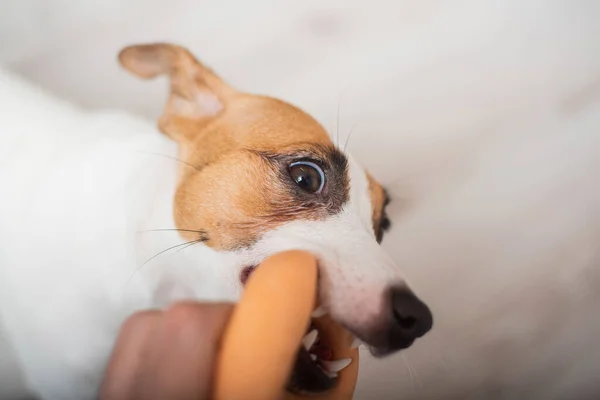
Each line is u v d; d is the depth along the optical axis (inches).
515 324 12.6
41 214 11.3
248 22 13.9
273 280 8.7
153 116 13.1
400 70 13.8
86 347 10.8
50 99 12.8
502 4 14.5
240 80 13.5
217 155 11.2
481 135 13.5
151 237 11.1
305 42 13.9
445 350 12.3
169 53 12.3
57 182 11.5
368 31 14.1
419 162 13.1
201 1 14.0
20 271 11.1
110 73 13.4
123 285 11.0
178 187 11.3
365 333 9.5
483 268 12.8
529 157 13.5
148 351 9.1
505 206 13.2
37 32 13.5
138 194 11.3
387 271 9.9
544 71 14.0
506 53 14.1
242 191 10.7
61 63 13.4
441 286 12.6
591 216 13.3
